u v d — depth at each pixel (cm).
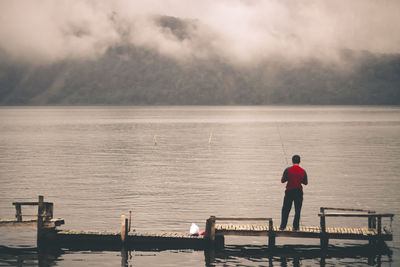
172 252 1711
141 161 4847
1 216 2266
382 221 2161
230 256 1666
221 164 4581
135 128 12712
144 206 2519
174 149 6334
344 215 1734
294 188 1730
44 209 1800
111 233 1808
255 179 3559
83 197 2780
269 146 6806
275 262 1599
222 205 2555
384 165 4425
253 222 2170
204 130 11669
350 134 9794
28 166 4384
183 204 2577
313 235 1747
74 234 1803
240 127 13388
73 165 4475
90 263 1571
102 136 9212
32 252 1691
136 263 1573
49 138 8612
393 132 10531
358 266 1554
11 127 13162
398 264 1578
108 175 3775
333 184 3272
